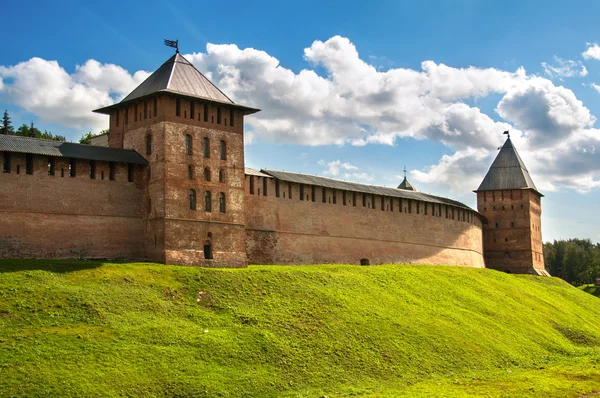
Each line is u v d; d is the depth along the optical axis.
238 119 69.44
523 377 52.28
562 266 159.62
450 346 57.72
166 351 45.81
